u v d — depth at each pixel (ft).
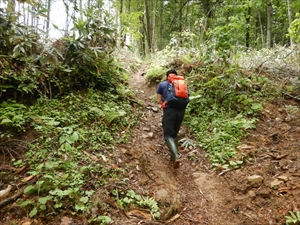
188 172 11.85
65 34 15.46
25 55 12.66
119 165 10.66
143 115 15.92
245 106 16.26
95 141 11.51
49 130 10.94
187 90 12.47
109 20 15.89
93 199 8.45
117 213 8.33
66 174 8.73
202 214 9.35
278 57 21.43
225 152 12.52
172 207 9.14
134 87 20.66
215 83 17.40
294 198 9.21
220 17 38.42
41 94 12.75
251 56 20.98
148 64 29.17
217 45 16.93
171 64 21.35
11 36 12.11
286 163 11.21
